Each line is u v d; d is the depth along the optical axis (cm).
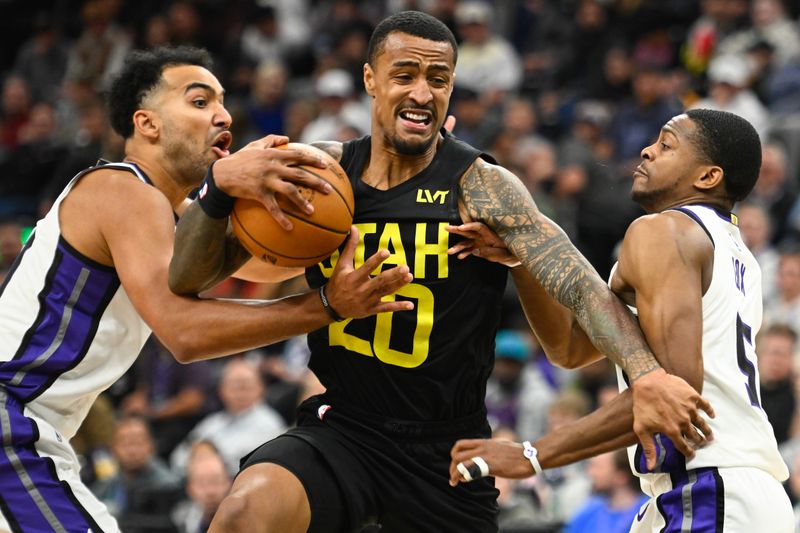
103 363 1081
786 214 2512
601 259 2602
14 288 1077
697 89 2955
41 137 3588
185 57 1139
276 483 1020
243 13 3719
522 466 998
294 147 997
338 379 1079
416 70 1027
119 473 1967
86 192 1070
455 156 1070
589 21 3312
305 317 992
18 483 1024
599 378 2119
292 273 1188
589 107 2928
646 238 1005
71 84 3588
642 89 2900
